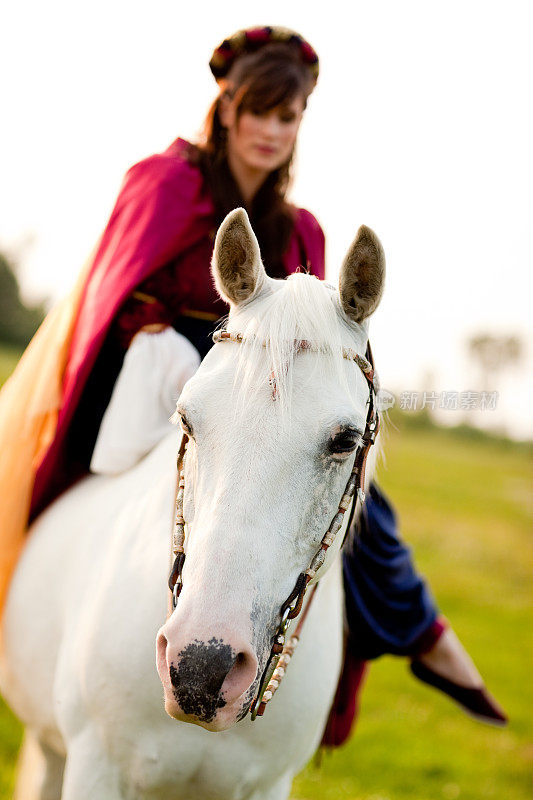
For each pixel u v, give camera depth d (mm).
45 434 2365
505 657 7277
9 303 35750
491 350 35844
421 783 4547
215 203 2391
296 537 1485
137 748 1819
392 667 6773
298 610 1512
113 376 2342
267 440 1451
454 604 8898
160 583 1799
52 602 2195
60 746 2283
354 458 1612
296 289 1590
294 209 2592
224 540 1399
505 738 5465
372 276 1666
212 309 2373
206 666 1326
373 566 2365
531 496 18562
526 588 10102
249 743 1842
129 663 1784
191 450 1594
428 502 15406
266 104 2264
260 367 1504
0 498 2365
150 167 2414
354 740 5059
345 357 1616
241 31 2346
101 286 2314
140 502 2002
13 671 2352
